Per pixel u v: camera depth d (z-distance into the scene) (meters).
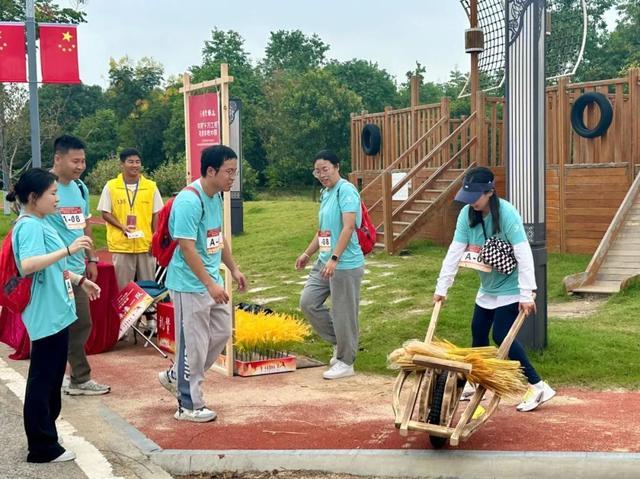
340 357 7.01
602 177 13.59
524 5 7.16
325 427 5.43
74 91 64.31
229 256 6.02
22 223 4.60
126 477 4.50
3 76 10.24
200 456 4.86
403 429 4.52
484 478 4.60
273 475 4.77
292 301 10.91
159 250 5.50
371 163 19.77
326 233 6.93
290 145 50.16
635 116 13.28
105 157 57.47
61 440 5.08
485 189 5.32
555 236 14.29
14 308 4.59
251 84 58.78
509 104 7.32
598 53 51.91
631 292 10.18
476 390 4.68
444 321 8.73
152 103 58.31
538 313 7.14
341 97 49.47
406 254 15.09
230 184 5.41
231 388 6.66
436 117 17.41
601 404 5.84
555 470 4.55
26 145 32.19
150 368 7.49
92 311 8.09
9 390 6.37
